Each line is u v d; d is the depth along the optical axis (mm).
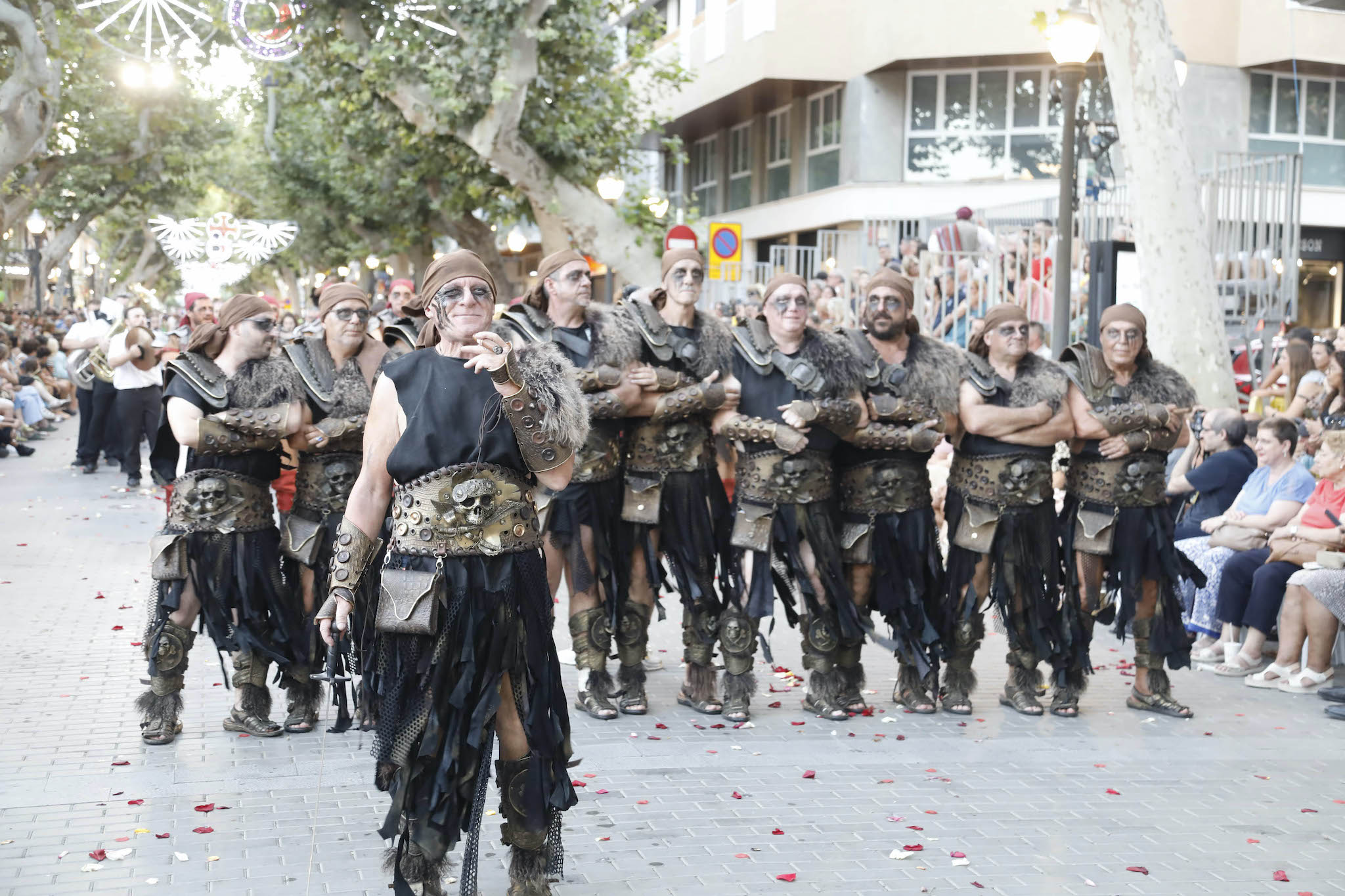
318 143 36594
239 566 6590
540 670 4430
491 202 27719
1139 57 12805
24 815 5555
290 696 6883
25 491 16766
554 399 4344
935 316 16828
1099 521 7531
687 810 5812
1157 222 12953
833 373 7152
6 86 23328
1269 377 14734
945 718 7539
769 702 7809
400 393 4398
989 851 5387
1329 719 7645
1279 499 8930
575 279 7145
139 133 40125
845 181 28438
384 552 5957
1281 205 17656
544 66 22797
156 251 79125
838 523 7508
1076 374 7539
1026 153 27031
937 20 26047
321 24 21016
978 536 7500
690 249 7312
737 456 7488
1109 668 8883
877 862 5234
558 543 7254
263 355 6691
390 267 47344
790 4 27859
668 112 26578
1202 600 9234
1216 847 5484
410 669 4285
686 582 7438
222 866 5031
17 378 24031
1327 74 27000
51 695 7543
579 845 5363
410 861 4465
